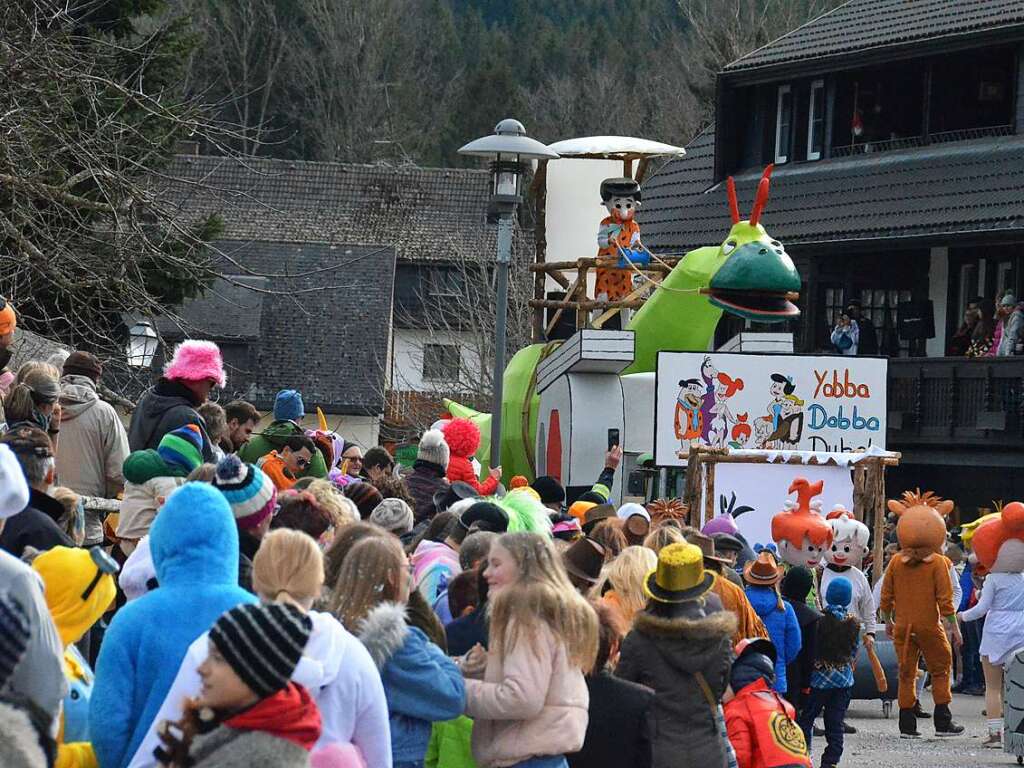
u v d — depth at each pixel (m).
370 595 13.44
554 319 54.62
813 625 24.66
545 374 49.53
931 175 73.44
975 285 73.81
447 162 145.62
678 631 16.31
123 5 53.59
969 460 69.81
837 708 26.80
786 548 31.25
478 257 102.19
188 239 41.03
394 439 103.94
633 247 51.56
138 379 41.50
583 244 68.56
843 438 40.44
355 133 136.62
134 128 39.88
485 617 15.49
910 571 31.64
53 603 11.68
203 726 8.90
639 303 51.06
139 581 14.62
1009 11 71.81
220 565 12.00
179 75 53.78
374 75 138.38
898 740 31.41
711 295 44.03
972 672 40.44
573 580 16.39
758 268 43.34
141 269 40.84
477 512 18.62
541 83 151.25
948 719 31.97
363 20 137.88
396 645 13.20
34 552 14.12
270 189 125.88
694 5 137.00
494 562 14.15
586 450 46.41
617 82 146.12
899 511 34.97
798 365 40.25
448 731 15.16
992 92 74.12
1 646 8.86
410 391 104.69
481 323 90.62
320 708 11.60
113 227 38.50
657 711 16.22
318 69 136.62
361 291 108.19
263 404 100.81
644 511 25.09
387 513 21.03
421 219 124.38
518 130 35.19
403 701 13.27
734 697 18.75
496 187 35.28
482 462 55.38
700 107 131.00
